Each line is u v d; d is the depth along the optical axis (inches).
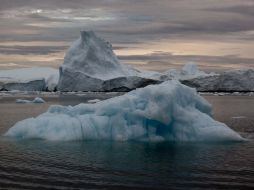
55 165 658.8
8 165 657.0
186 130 865.5
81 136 869.8
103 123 882.8
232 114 1606.8
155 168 641.0
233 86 3986.2
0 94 3841.0
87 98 2933.1
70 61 4092.0
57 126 895.1
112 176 594.6
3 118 1422.2
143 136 872.3
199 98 927.0
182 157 721.6
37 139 884.0
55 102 2477.9
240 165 660.7
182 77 4411.9
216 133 852.6
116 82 3993.6
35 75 6097.4
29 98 3065.9
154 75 4485.7
